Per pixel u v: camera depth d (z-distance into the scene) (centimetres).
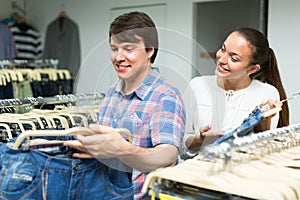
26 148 102
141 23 113
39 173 101
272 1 316
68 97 193
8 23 433
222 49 166
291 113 310
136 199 114
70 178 103
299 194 87
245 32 164
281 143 119
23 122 145
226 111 156
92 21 422
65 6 442
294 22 307
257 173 94
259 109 137
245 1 426
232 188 84
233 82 168
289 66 312
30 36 451
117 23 113
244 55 160
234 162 101
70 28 437
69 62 438
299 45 306
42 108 208
